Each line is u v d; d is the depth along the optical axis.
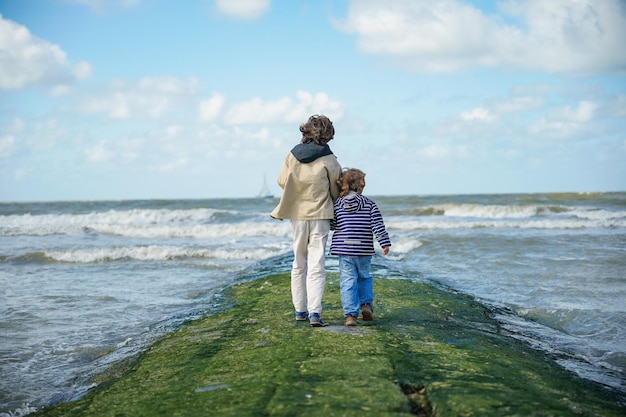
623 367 4.75
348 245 5.11
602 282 9.05
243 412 2.96
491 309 6.86
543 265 10.83
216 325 5.72
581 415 2.94
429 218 27.52
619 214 26.94
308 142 5.19
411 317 5.74
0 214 34.44
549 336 5.77
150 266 12.75
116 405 3.47
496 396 3.16
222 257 14.53
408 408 2.98
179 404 3.27
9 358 5.48
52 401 4.23
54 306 8.02
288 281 8.00
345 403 3.03
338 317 5.60
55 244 17.83
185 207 38.72
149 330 6.28
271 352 4.25
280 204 5.11
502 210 29.22
